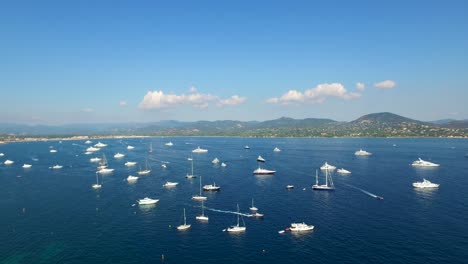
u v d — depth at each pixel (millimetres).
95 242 148250
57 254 136750
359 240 144375
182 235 155125
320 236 149875
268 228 161625
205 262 128625
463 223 162375
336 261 126438
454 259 125562
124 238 152500
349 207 193500
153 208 199125
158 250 139500
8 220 178500
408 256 128750
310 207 195125
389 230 154875
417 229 155375
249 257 131750
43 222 175000
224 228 163375
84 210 196250
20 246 144750
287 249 137875
